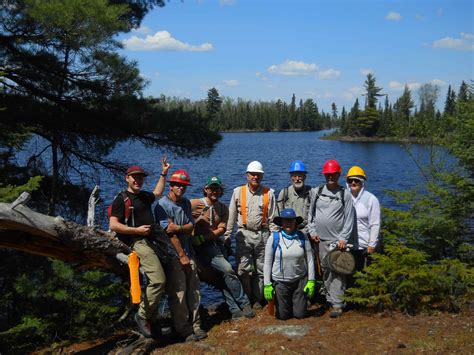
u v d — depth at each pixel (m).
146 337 5.63
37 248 5.36
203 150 12.05
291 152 65.56
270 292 6.09
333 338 5.16
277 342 5.21
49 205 10.41
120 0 11.98
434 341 4.82
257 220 6.63
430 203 6.97
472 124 6.87
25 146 9.81
